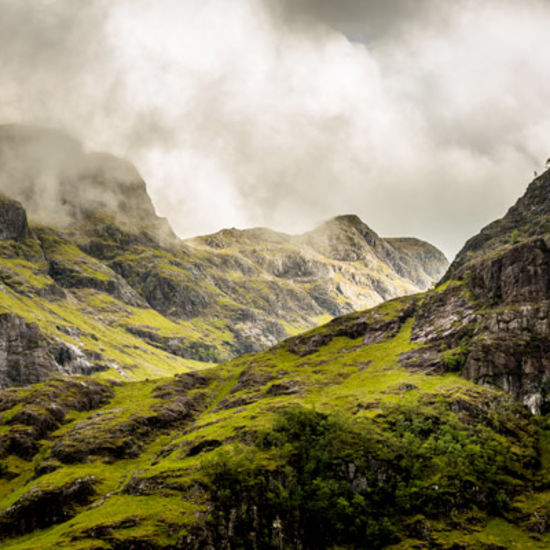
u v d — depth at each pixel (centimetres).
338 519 13400
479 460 14725
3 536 14125
